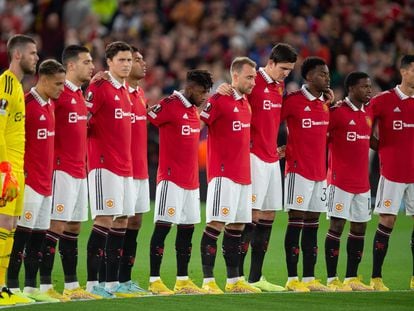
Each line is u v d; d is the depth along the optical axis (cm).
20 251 4356
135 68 4716
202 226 7306
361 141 4988
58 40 9338
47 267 4419
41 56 9281
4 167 4097
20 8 9869
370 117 5044
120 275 4719
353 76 4981
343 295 4641
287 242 4928
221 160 4716
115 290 4631
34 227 4366
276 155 4919
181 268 4719
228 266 4769
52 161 4375
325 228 7281
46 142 4338
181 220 4719
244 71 4709
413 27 10225
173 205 4684
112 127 4559
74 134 4447
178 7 10075
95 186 4572
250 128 4862
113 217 4594
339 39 9850
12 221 4159
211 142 4756
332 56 9562
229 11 10150
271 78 4900
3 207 4125
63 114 4434
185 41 9450
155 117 4706
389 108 5066
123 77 4591
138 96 4784
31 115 4312
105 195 4550
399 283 5203
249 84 4719
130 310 4084
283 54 4853
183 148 4697
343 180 4975
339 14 10200
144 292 4669
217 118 4712
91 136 4597
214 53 9344
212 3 10056
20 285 4828
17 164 4178
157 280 4716
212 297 4497
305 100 4916
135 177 4741
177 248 4734
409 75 5028
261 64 9338
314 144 4919
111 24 10044
